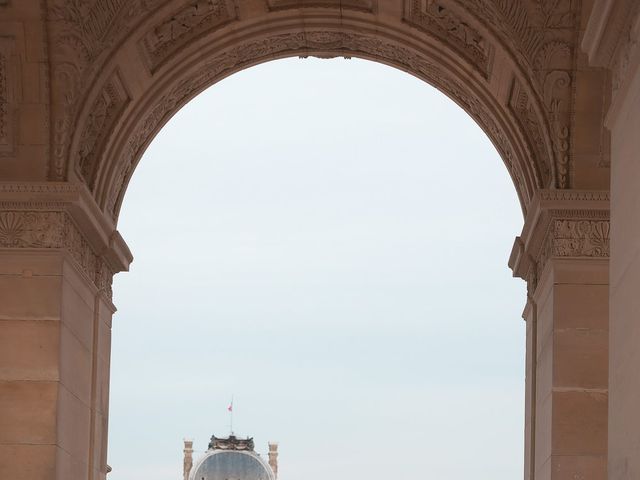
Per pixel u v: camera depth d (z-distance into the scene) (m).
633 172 24.33
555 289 38.75
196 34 43.00
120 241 43.88
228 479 158.88
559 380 38.28
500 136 44.12
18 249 38.16
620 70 25.47
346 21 44.00
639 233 23.69
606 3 24.31
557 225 39.16
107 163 42.31
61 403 38.00
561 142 39.59
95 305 42.38
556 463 37.94
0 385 37.62
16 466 37.31
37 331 37.91
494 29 40.16
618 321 25.23
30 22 38.19
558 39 39.28
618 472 24.73
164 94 43.94
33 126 38.72
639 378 23.14
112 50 39.78
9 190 38.25
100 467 43.19
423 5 42.22
